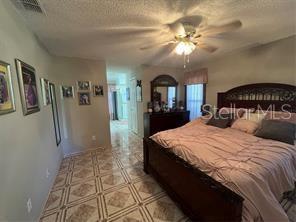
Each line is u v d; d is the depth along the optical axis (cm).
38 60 215
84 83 350
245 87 300
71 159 320
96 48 274
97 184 230
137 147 391
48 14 158
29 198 146
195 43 210
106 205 186
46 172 203
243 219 108
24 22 169
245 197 114
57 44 248
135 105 507
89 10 153
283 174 146
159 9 154
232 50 309
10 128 118
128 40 235
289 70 245
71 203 191
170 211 175
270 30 215
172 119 430
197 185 146
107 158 323
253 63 293
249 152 164
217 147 179
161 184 214
